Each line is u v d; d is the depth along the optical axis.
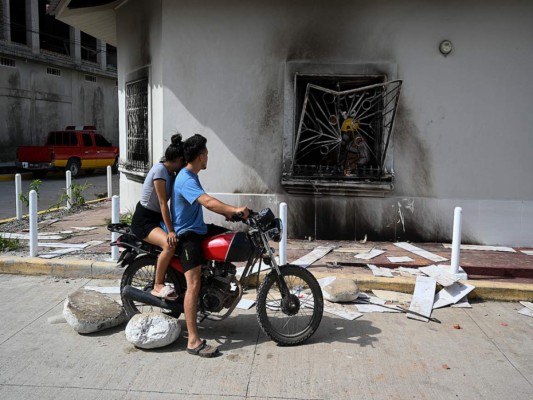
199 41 7.73
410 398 3.58
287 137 7.69
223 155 7.86
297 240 7.80
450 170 7.59
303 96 7.85
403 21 7.44
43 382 3.72
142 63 8.71
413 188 7.65
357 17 7.48
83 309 4.68
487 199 7.59
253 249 4.40
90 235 8.23
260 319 4.32
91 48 31.33
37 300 5.51
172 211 4.38
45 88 25.62
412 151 7.60
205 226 4.46
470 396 3.62
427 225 7.68
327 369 4.00
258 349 4.35
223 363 4.07
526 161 7.52
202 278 4.38
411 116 7.55
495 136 7.52
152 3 8.16
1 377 3.79
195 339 4.21
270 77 7.68
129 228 4.75
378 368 4.03
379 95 7.52
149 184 4.53
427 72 7.48
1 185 17.11
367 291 5.90
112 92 30.59
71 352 4.24
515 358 4.25
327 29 7.53
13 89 23.81
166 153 4.52
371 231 7.75
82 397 3.52
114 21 10.71
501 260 6.70
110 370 3.93
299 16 7.54
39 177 19.89
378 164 7.72
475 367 4.07
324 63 7.57
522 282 6.09
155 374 3.87
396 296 5.69
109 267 6.28
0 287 5.94
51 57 25.45
